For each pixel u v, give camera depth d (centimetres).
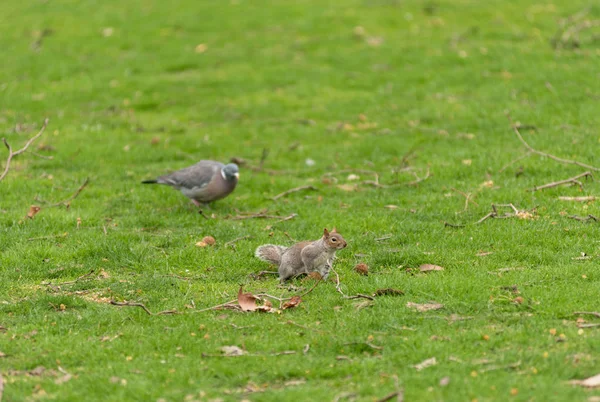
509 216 1390
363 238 1340
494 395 795
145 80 2661
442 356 896
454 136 1991
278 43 2994
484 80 2430
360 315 1027
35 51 3030
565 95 2198
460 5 3359
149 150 2008
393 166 1808
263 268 1247
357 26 3120
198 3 3581
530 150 1789
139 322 1044
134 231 1437
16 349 966
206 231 1421
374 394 815
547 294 1054
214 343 966
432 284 1106
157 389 849
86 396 841
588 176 1584
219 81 2619
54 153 1977
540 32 2945
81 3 3741
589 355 877
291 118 2273
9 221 1480
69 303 1116
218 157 1983
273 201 1628
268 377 875
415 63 2672
